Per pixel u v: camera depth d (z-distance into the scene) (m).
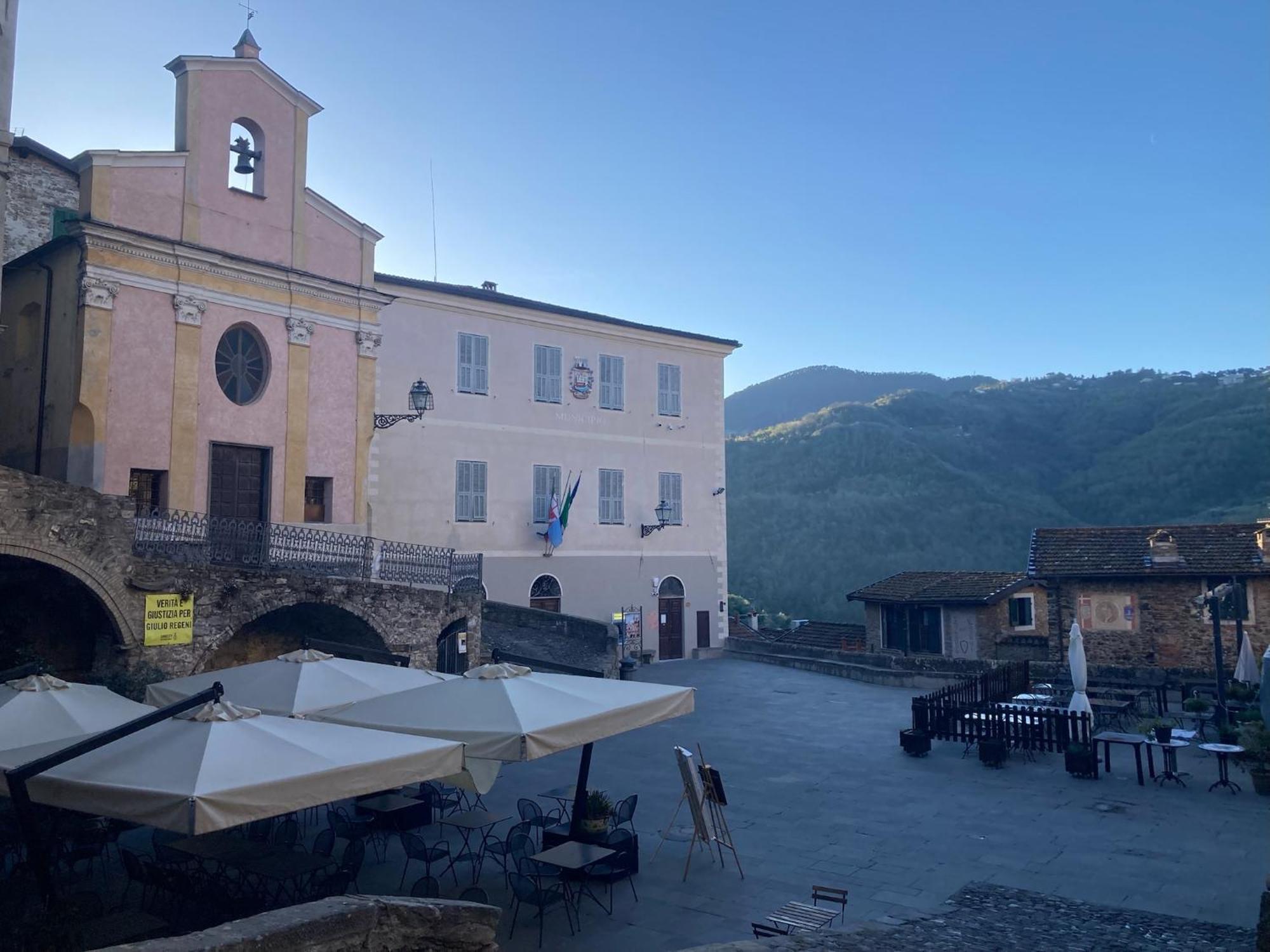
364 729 8.92
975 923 8.98
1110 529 30.31
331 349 22.09
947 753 18.19
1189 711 20.64
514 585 30.62
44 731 9.05
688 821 13.27
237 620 16.58
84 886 10.37
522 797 14.53
